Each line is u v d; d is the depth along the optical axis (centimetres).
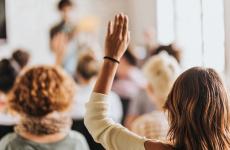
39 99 224
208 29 482
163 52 422
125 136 143
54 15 720
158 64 263
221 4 466
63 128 232
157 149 140
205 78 143
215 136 139
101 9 735
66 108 231
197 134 140
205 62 483
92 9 731
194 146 139
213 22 476
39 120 226
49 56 718
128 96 526
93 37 709
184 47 566
